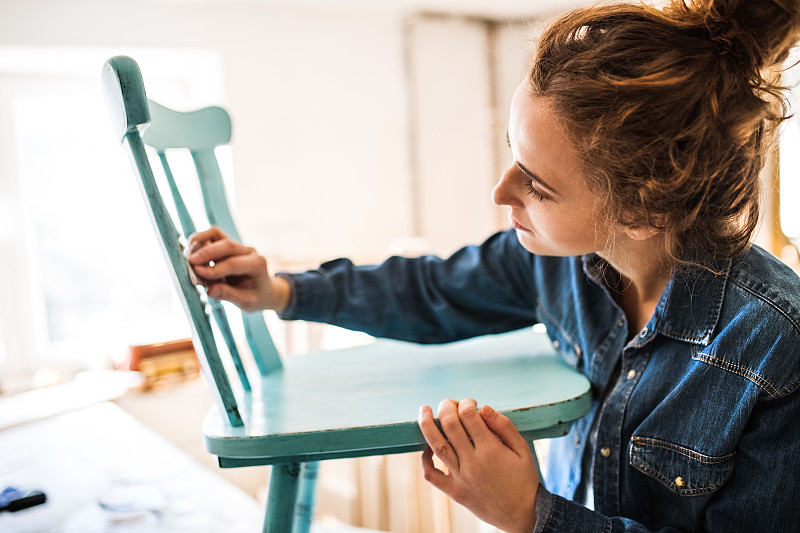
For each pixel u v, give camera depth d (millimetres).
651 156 514
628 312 679
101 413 1127
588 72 522
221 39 2258
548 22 614
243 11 2299
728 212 550
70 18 1960
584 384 614
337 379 681
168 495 777
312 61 2471
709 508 571
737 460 560
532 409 552
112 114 541
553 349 760
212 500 761
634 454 593
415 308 769
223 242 659
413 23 2678
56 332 2107
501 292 766
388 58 2658
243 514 729
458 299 767
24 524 709
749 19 504
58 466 875
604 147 517
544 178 551
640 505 622
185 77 2395
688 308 597
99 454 917
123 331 2189
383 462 1777
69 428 1041
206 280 654
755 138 545
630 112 501
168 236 540
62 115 2104
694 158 508
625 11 544
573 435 709
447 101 2820
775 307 551
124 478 829
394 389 630
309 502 764
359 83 2588
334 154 2545
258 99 2355
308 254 2035
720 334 570
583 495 688
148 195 535
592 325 685
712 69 506
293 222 2469
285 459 540
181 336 1999
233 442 514
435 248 2635
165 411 1888
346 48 2549
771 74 544
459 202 2887
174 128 694
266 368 720
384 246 2699
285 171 2436
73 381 1878
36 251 2061
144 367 1880
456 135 2857
